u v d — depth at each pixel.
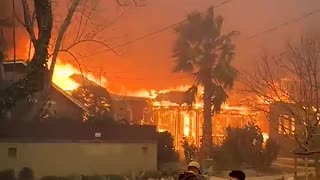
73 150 27.33
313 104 19.12
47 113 28.86
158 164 32.56
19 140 25.75
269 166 36.75
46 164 26.38
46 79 26.41
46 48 25.64
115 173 28.56
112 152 28.73
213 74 36.53
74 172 27.12
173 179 27.80
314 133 17.66
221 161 35.25
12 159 25.52
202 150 35.75
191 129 46.53
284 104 19.47
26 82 25.42
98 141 28.23
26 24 26.19
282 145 40.06
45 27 25.48
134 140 29.59
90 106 34.00
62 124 28.22
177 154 35.09
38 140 26.25
